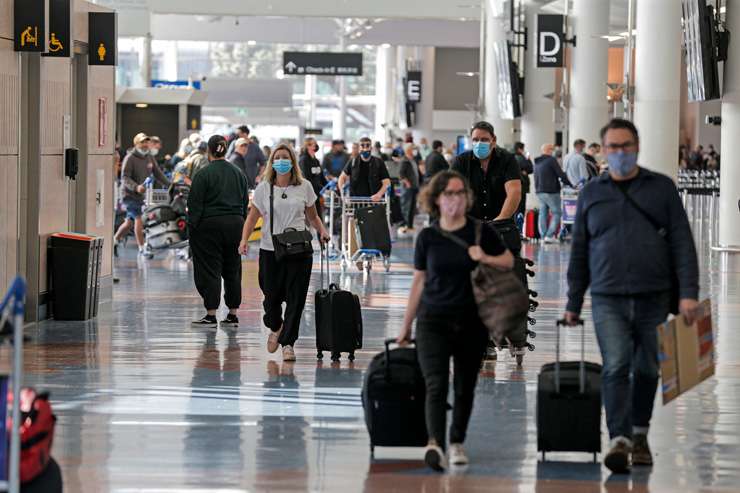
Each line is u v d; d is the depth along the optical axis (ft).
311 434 65.87
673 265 56.65
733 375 85.46
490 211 84.43
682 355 55.93
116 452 61.52
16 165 102.42
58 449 62.08
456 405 59.36
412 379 59.77
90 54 117.08
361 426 67.92
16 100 101.55
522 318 56.80
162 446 62.90
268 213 88.58
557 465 59.62
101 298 122.83
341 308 89.40
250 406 73.10
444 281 57.31
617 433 57.21
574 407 59.31
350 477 56.95
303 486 55.31
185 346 96.43
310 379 82.43
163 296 130.62
